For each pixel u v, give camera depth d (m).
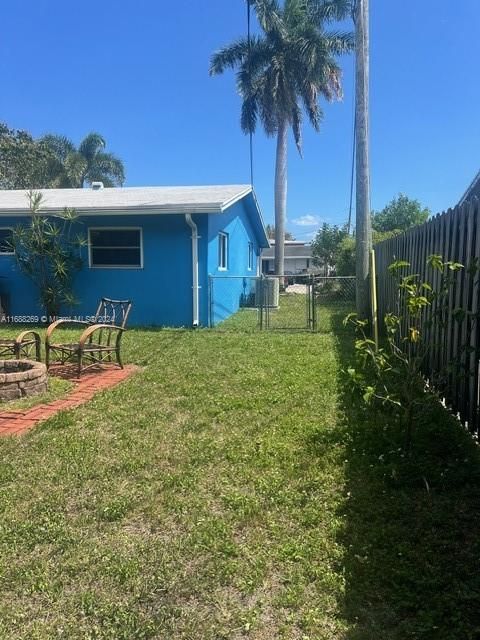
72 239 11.39
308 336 9.77
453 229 4.64
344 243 20.27
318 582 2.39
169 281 11.28
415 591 2.30
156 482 3.46
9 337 9.52
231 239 14.39
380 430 4.16
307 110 27.03
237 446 4.03
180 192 13.40
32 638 2.09
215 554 2.62
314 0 26.62
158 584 2.40
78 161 39.72
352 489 3.28
